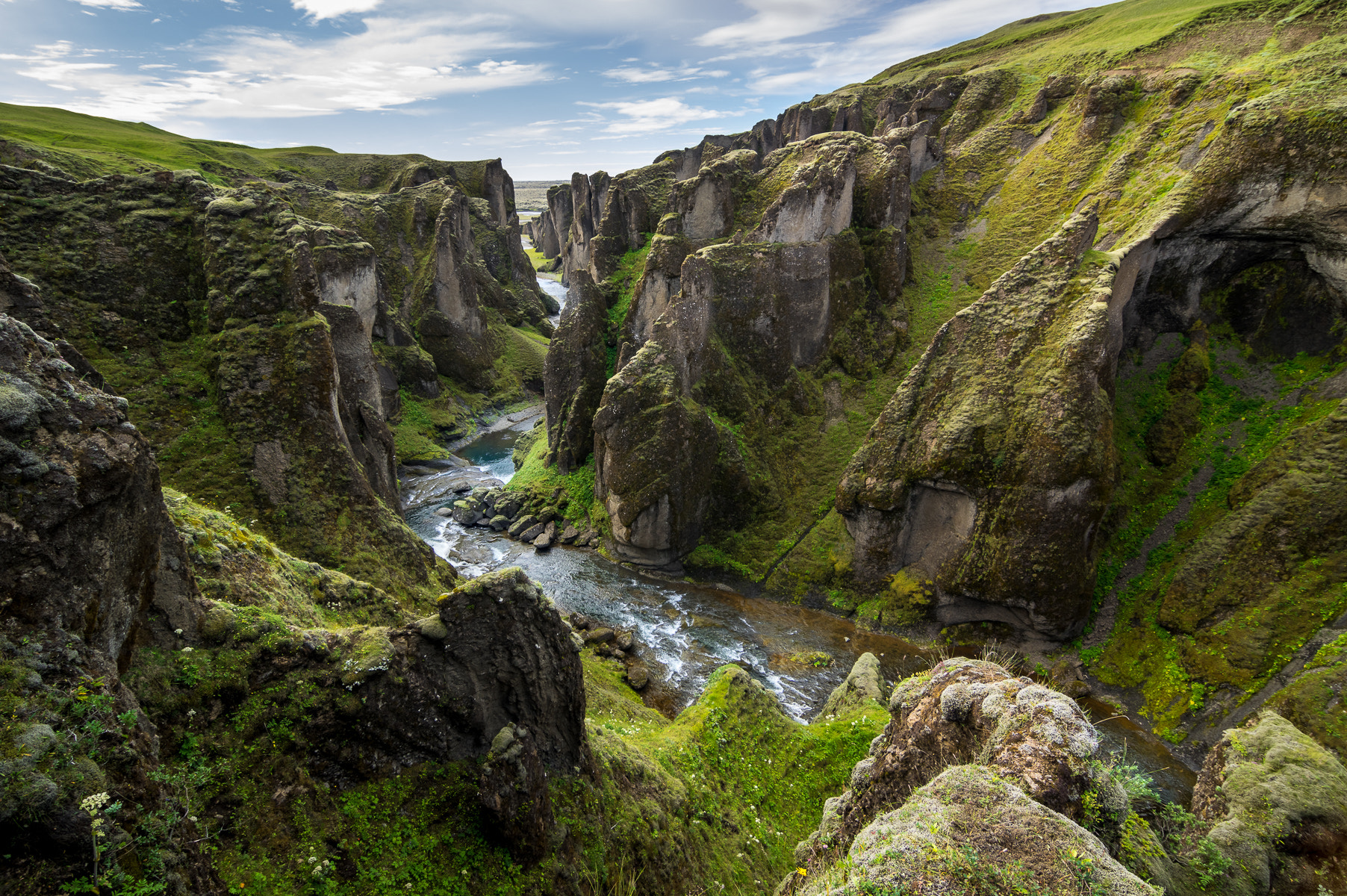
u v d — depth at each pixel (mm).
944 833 7105
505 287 111938
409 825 12023
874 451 42000
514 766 12508
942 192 63938
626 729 23234
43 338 9734
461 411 81250
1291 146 37875
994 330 39969
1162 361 43250
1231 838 13055
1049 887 6418
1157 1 78562
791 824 20828
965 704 10352
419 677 12961
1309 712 25562
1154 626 34312
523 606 13867
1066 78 63562
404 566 32844
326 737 12086
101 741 7848
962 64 90000
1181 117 50250
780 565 45906
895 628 40438
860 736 24625
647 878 14539
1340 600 29172
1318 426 34875
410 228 90875
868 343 55562
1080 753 8438
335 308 49594
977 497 38094
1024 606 36500
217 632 12273
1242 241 41062
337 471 32469
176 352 32594
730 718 24391
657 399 46906
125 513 9883
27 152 52594
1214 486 37750
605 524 50938
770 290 53000
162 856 7820
